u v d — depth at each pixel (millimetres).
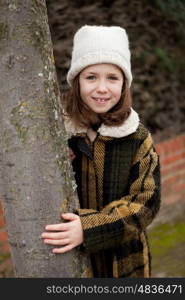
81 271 1248
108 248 1427
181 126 3818
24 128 1101
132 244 1511
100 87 1404
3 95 1096
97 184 1480
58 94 1180
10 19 1064
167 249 3051
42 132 1112
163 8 3158
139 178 1438
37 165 1114
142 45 3393
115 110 1479
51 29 3053
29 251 1152
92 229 1236
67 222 1182
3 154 1127
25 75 1084
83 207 1525
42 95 1107
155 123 3650
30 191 1120
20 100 1092
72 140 1522
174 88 3738
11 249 1196
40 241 1146
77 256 1233
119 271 1472
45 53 1114
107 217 1276
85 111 1492
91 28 1433
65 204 1178
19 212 1135
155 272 2744
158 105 3664
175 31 3416
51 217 1145
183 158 3742
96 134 1505
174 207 3602
